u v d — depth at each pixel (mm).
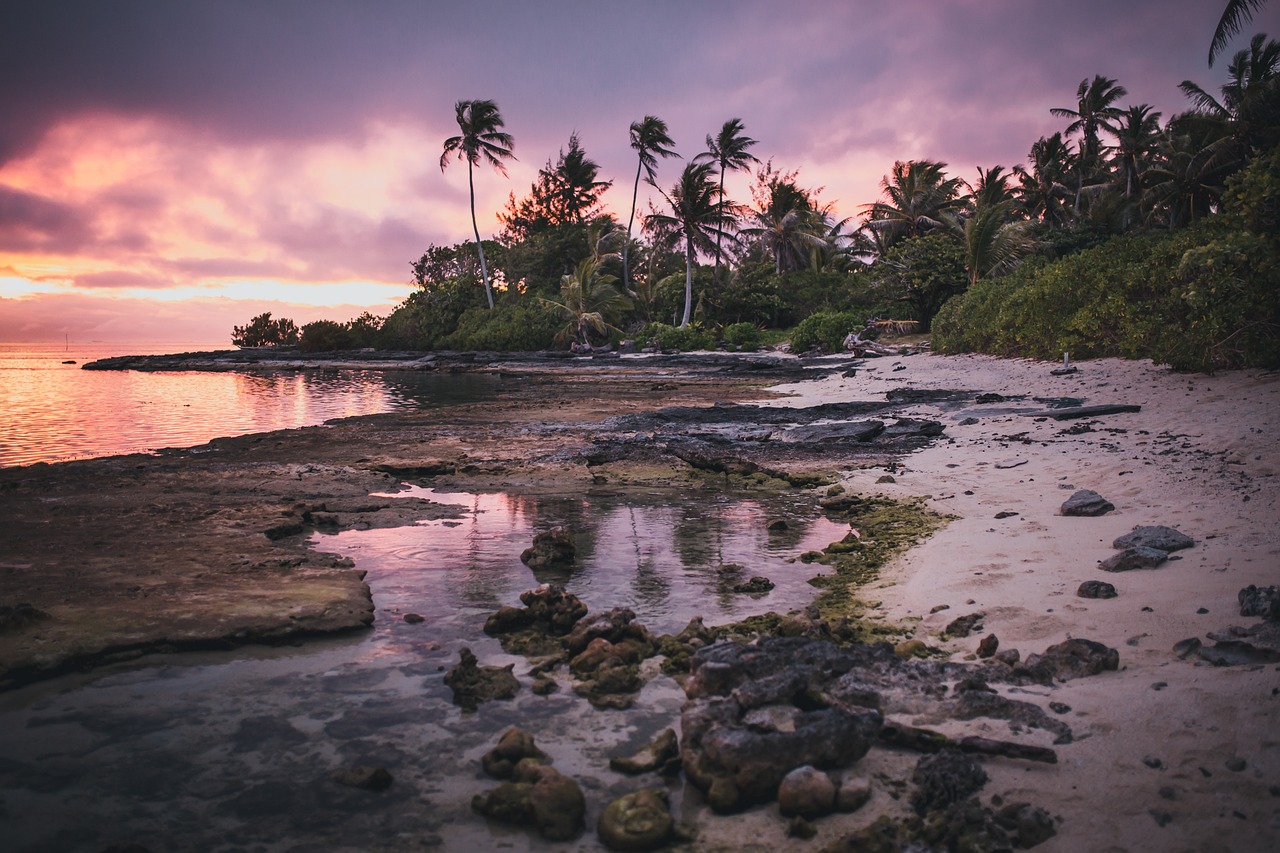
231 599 5660
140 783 3404
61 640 4820
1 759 3596
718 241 58000
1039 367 23516
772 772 3234
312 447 14539
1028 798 3051
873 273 51406
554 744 3746
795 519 8688
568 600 5426
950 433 13812
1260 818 2799
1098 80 58469
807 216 67062
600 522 8602
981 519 7797
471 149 60719
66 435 17734
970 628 4934
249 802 3264
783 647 4223
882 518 8367
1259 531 6070
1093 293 23844
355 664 4719
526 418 19422
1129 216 51875
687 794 3312
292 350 67312
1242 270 15898
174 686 4379
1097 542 6438
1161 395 14891
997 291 32062
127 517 8453
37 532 7750
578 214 77062
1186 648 4156
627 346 56875
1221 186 43562
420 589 6219
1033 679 4023
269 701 4203
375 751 3682
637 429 16500
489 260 71625
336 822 3129
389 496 10047
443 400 26203
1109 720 3533
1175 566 5520
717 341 54969
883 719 3604
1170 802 2941
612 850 2953
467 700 4199
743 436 14633
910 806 3102
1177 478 8352
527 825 3133
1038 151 60906
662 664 4645
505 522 8609
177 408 24422
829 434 14086
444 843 3010
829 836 2979
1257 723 3336
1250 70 45000
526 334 58344
